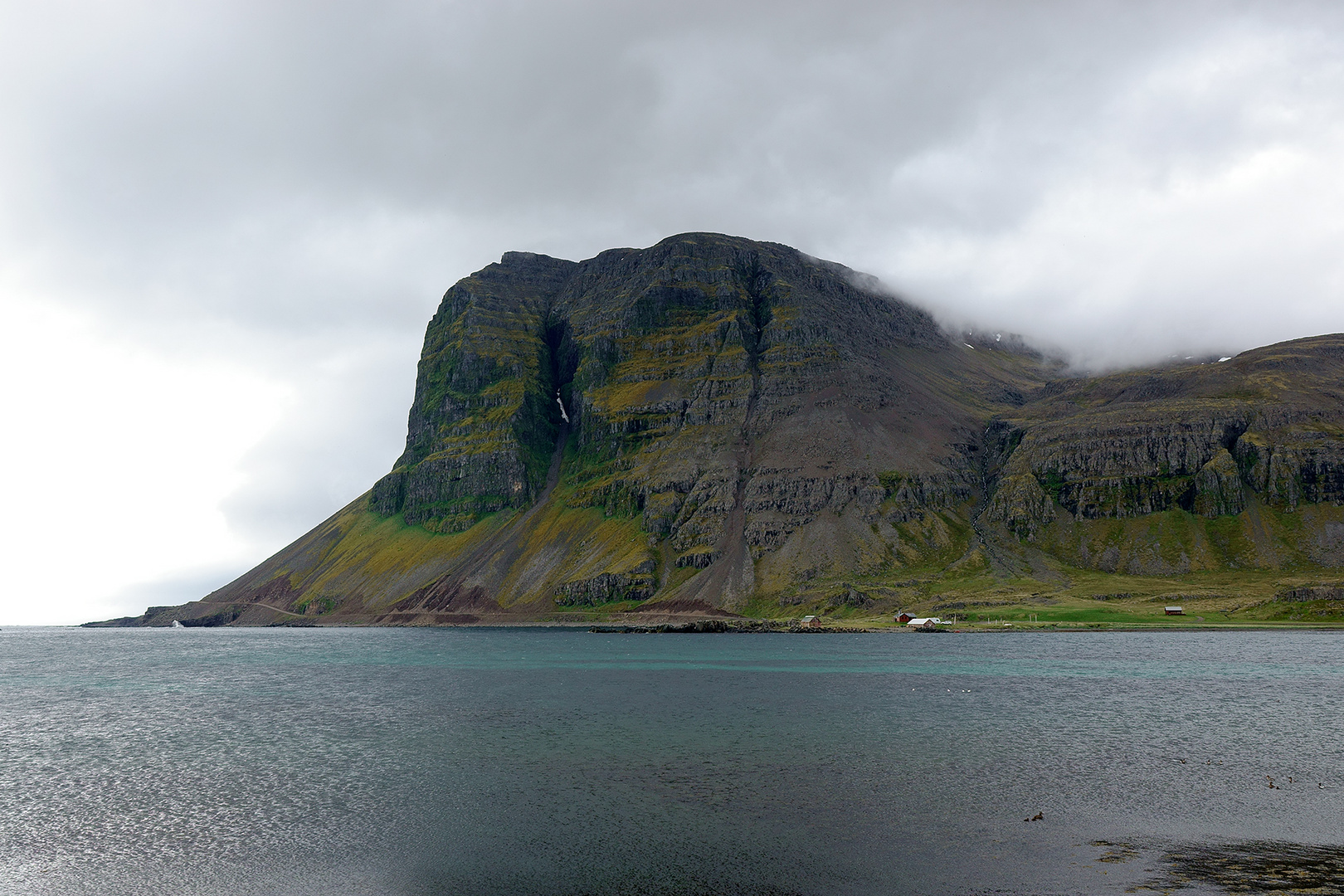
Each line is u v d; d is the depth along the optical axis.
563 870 44.59
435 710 99.75
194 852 48.44
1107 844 47.59
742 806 55.72
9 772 68.56
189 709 104.69
